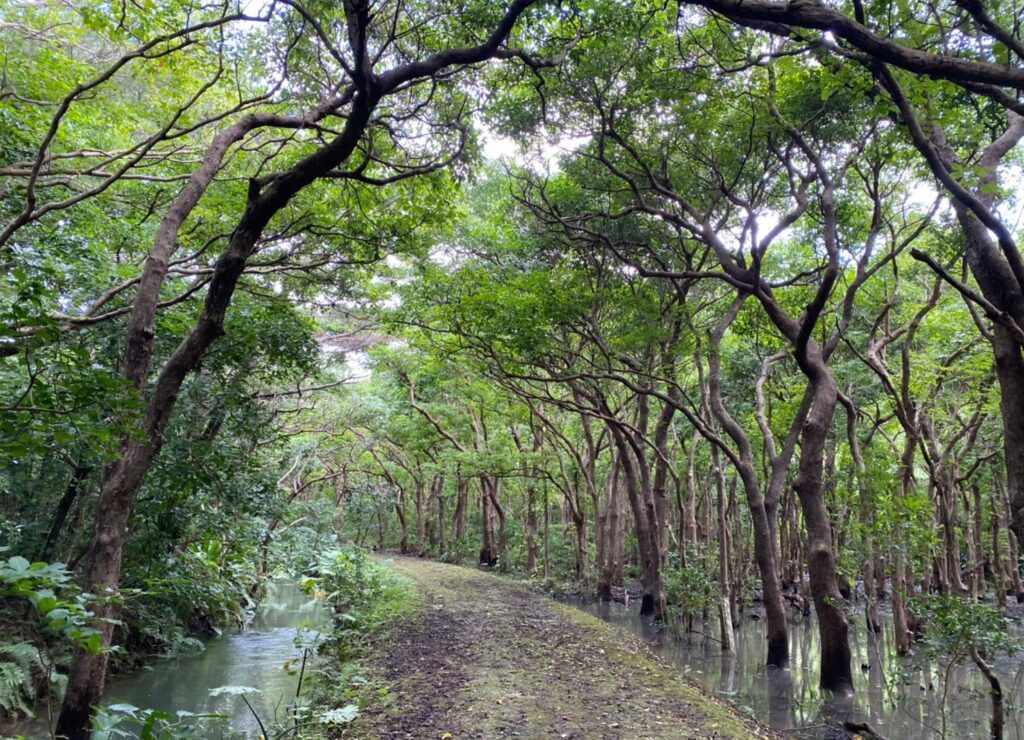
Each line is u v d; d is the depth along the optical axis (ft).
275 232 33.83
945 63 13.34
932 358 46.37
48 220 28.14
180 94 30.12
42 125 27.12
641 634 47.62
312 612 52.85
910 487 41.96
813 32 17.37
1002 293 18.83
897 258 47.91
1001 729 22.43
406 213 34.40
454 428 89.86
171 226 18.35
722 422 38.52
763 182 35.81
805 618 56.44
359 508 122.42
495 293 42.14
